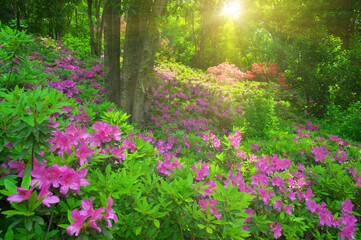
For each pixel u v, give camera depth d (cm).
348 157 434
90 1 1393
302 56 1164
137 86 542
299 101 1237
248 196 140
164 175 206
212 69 1486
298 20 1912
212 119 787
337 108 880
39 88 117
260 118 684
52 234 112
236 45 2656
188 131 651
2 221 127
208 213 137
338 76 1023
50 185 114
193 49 2273
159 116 678
